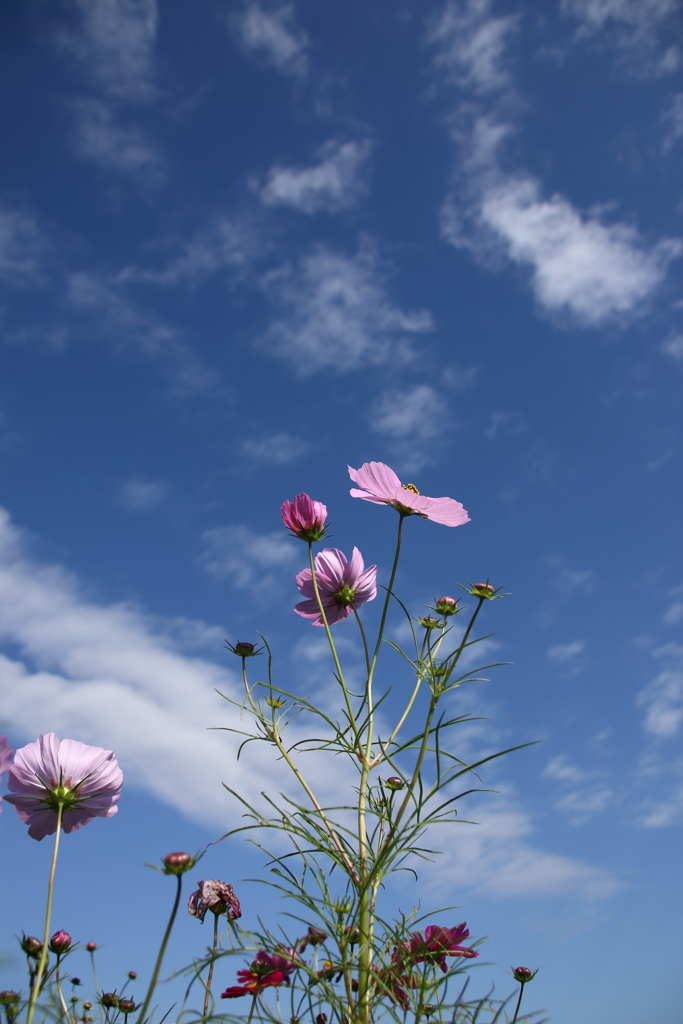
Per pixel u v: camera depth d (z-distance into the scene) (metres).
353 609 0.76
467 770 0.62
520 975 0.71
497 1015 0.61
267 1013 0.61
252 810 0.63
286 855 0.63
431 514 0.75
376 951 0.61
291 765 0.65
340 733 0.66
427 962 0.64
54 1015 0.58
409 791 0.62
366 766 0.65
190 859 0.49
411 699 0.70
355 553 0.77
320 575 0.76
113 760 0.64
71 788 0.62
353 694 0.69
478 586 0.70
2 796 0.62
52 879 0.54
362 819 0.63
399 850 0.62
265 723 0.70
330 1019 0.60
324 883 0.63
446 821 0.63
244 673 0.74
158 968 0.47
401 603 0.72
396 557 0.73
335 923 0.62
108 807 0.63
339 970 0.61
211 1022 0.55
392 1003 0.62
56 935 0.62
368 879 0.60
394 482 0.74
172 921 0.48
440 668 0.72
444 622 0.75
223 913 0.67
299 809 0.63
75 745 0.63
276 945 0.62
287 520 0.74
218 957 0.56
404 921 0.65
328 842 0.62
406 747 0.66
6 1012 0.57
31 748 0.63
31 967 0.59
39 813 0.63
